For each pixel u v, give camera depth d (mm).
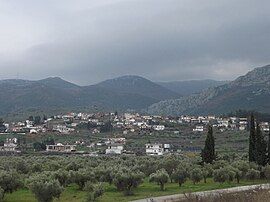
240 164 87250
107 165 94062
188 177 77000
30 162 102438
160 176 68375
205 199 36781
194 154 169750
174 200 49000
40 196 52125
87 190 64625
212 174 84312
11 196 61125
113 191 66438
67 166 89375
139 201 52688
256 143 98938
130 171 70500
